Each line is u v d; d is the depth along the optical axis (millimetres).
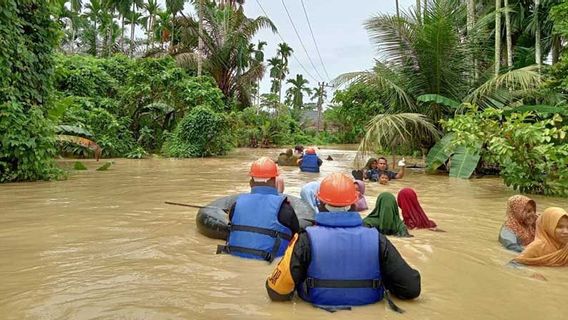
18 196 8406
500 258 4699
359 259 3172
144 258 4414
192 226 5953
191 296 3396
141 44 50312
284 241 4328
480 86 15398
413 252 4918
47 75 11203
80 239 5168
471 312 3209
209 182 11211
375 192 9992
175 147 21797
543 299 3508
